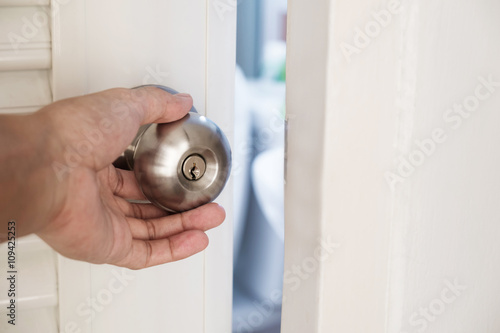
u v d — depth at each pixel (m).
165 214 0.59
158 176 0.52
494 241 0.69
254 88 1.40
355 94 0.57
